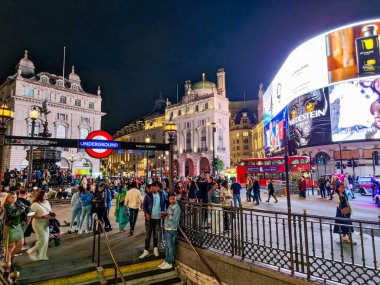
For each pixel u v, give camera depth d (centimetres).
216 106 7244
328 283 471
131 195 1018
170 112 8381
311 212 1390
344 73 4412
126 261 726
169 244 754
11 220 644
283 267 547
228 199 1077
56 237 859
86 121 6269
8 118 757
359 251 699
